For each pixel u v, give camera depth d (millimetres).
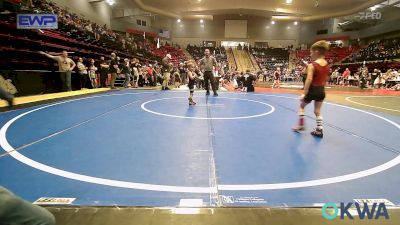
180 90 13594
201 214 1975
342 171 2918
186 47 47344
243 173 2812
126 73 15141
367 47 35375
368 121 5941
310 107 8023
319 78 4484
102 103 8094
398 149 3779
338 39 41250
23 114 6074
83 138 4102
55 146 3670
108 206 2074
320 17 37938
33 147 3609
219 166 3002
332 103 9297
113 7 36031
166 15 38781
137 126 4977
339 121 5902
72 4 25734
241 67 40875
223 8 35625
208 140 4082
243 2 33656
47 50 12211
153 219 1909
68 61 10938
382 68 28031
